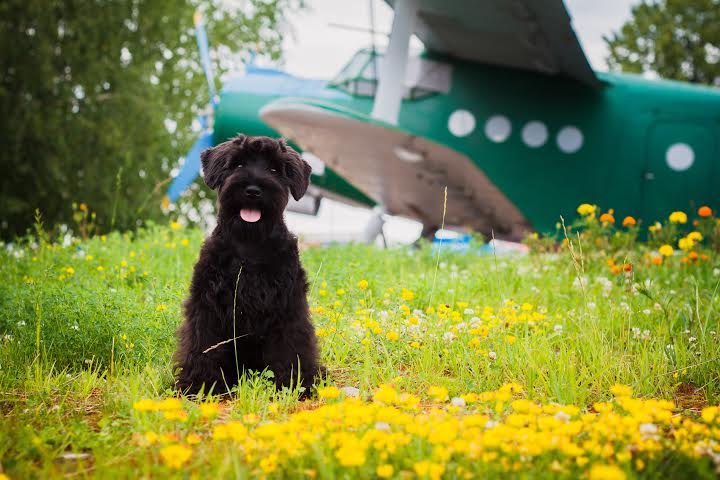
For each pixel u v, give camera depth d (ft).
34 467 8.77
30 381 12.48
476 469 8.00
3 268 22.45
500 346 14.44
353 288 18.25
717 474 8.01
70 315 14.97
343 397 11.12
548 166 39.40
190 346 12.59
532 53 36.65
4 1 55.42
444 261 27.91
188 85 72.23
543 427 8.78
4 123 55.31
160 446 9.02
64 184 58.49
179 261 23.67
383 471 7.35
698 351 14.39
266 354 12.73
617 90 38.73
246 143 13.09
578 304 19.10
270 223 12.34
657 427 10.11
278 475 7.98
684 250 23.18
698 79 101.30
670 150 37.99
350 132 36.58
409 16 35.12
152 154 63.10
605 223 24.16
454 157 37.45
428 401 12.30
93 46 59.00
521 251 30.42
